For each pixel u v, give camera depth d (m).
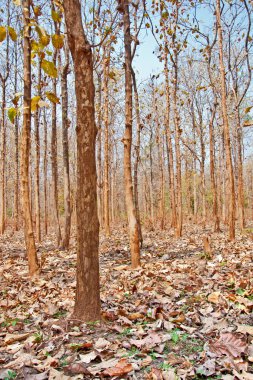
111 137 21.73
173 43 12.13
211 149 14.55
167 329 3.30
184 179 30.09
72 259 7.92
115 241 11.15
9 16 11.90
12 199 29.97
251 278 4.82
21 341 3.38
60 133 26.09
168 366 2.60
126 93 6.85
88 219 3.48
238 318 3.42
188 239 11.07
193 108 19.39
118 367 2.54
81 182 3.46
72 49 3.45
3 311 4.39
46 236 15.18
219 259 6.35
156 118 18.05
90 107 3.43
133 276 5.75
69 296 4.76
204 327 3.27
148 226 17.48
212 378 2.41
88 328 3.42
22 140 6.32
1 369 2.76
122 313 3.77
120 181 34.53
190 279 5.17
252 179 33.38
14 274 6.55
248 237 10.64
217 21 10.33
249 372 2.47
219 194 21.83
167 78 13.05
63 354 2.95
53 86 10.86
